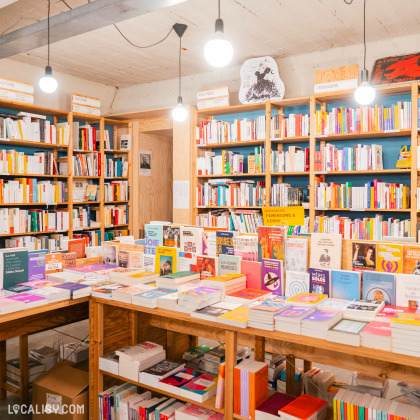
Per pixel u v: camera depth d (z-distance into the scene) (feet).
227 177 18.90
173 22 14.17
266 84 16.98
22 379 9.62
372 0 12.61
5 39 13.14
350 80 14.78
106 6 10.32
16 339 13.74
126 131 22.11
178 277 8.07
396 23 14.32
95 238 19.71
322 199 15.60
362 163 14.83
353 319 6.15
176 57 17.84
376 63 15.88
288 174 16.62
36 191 17.20
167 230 9.36
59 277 9.01
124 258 9.92
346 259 7.36
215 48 8.97
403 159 14.51
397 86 14.03
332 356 6.72
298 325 5.91
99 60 18.25
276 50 17.06
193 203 18.76
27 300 7.45
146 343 8.77
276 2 12.75
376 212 15.75
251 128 17.19
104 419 8.19
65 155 19.06
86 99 19.27
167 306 7.29
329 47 16.74
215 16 13.70
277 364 9.39
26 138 16.65
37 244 17.28
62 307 8.39
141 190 22.04
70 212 18.39
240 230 17.40
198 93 18.51
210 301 7.22
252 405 6.41
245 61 17.54
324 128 15.43
